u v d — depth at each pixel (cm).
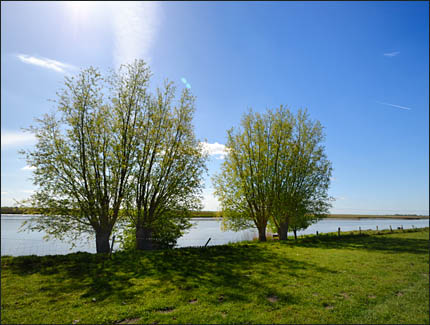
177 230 2391
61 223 1956
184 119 2469
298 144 3250
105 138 2139
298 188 3191
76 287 1127
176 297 982
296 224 3325
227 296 994
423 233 3944
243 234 3819
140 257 1728
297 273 1347
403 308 884
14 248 1933
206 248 2081
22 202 1889
